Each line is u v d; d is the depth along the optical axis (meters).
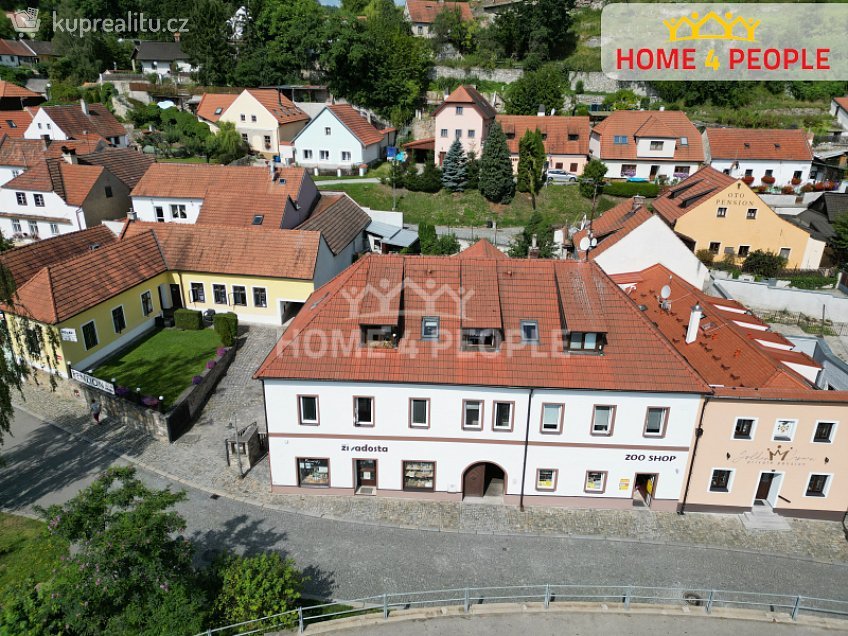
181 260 45.84
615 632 21.20
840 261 54.91
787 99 92.00
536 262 30.64
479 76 98.62
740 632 21.25
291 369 27.97
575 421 28.16
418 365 28.06
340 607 23.83
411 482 30.16
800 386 27.23
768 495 29.67
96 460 32.62
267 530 27.97
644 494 30.38
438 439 28.92
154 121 92.44
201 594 20.17
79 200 54.81
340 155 76.69
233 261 45.34
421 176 70.38
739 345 30.97
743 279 53.31
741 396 26.73
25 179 55.97
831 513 28.91
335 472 30.02
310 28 95.31
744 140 72.25
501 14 104.06
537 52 100.19
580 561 26.56
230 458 32.38
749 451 28.03
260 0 102.00
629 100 91.25
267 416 28.95
